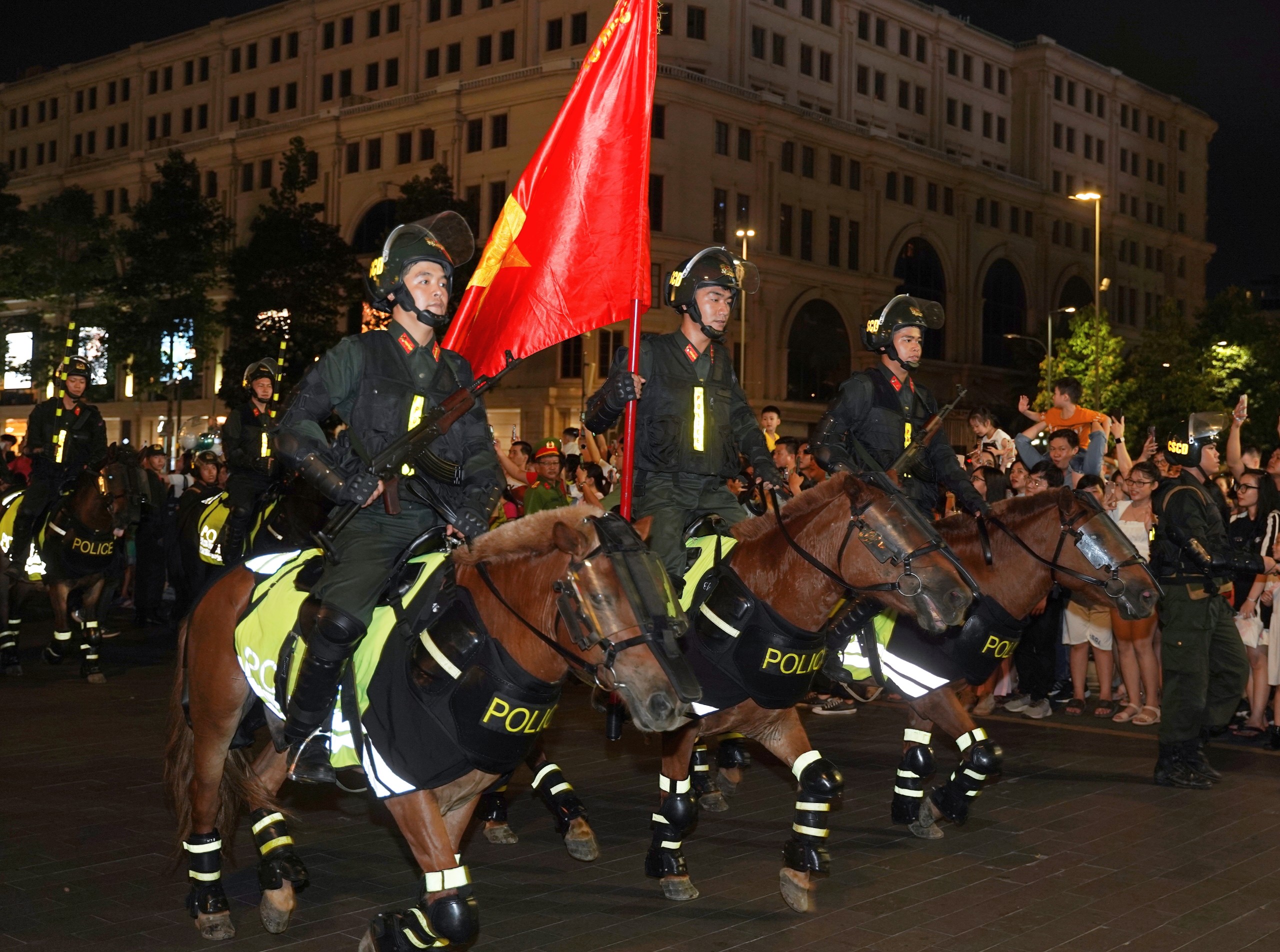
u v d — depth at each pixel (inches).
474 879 245.1
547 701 171.0
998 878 246.5
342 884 239.1
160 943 206.8
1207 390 2283.5
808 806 221.1
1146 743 388.5
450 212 198.5
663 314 2043.6
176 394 2089.1
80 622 514.9
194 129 2795.3
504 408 2075.5
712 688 219.8
